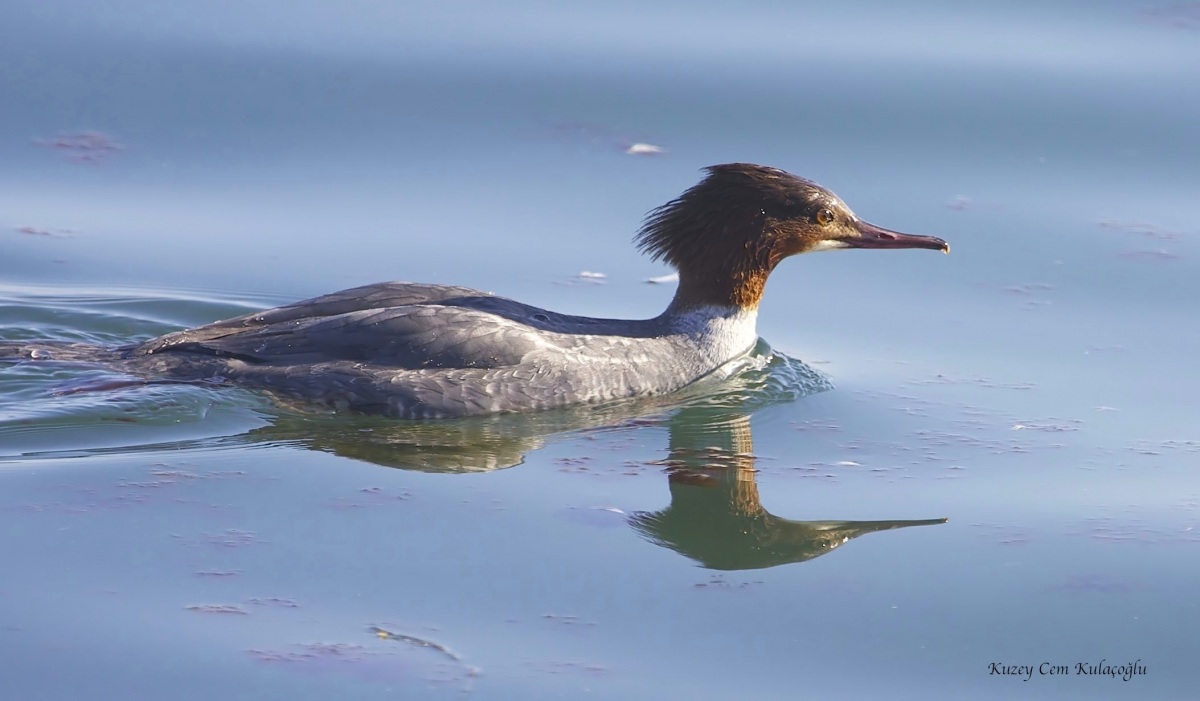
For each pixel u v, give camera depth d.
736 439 14.70
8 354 15.45
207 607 11.20
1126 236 18.92
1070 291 18.00
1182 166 20.16
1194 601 11.79
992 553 12.56
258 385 14.86
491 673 10.52
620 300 17.80
